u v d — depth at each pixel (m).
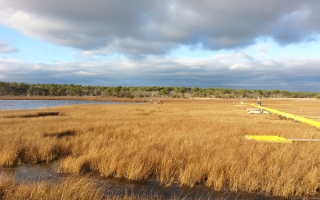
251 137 11.71
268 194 6.27
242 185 6.53
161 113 29.64
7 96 121.56
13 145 9.24
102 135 12.07
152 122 18.19
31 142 9.95
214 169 7.01
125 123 17.12
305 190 6.34
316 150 9.36
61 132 13.18
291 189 6.18
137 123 17.36
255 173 6.88
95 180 7.03
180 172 7.09
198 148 9.27
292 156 8.33
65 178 7.00
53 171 7.72
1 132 12.56
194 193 6.32
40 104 63.62
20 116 24.47
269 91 172.75
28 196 5.31
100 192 5.85
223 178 6.70
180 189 6.54
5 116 23.75
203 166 7.18
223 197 6.09
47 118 21.05
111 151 8.35
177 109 38.88
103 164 7.62
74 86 152.75
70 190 5.32
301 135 13.09
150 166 7.53
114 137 11.51
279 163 7.59
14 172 7.62
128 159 7.71
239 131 14.16
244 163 7.56
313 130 15.35
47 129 13.86
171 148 9.03
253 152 8.75
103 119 20.80
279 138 11.55
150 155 8.05
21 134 11.80
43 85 149.12
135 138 11.77
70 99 107.88
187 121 19.39
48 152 8.99
